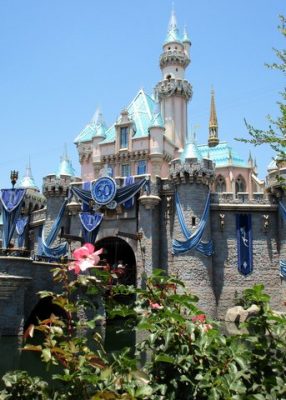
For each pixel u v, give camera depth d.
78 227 49.53
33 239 58.09
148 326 5.55
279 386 5.27
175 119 66.62
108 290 6.12
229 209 45.97
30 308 35.88
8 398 5.39
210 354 5.46
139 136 59.56
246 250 45.00
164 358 5.27
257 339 5.69
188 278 42.72
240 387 5.02
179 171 45.00
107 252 54.91
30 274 35.41
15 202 44.09
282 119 14.74
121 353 5.64
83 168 65.56
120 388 5.05
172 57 68.19
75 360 5.20
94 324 5.67
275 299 43.66
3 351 26.56
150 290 6.12
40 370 20.95
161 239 46.50
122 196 46.50
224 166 71.69
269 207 45.59
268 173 46.56
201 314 5.94
